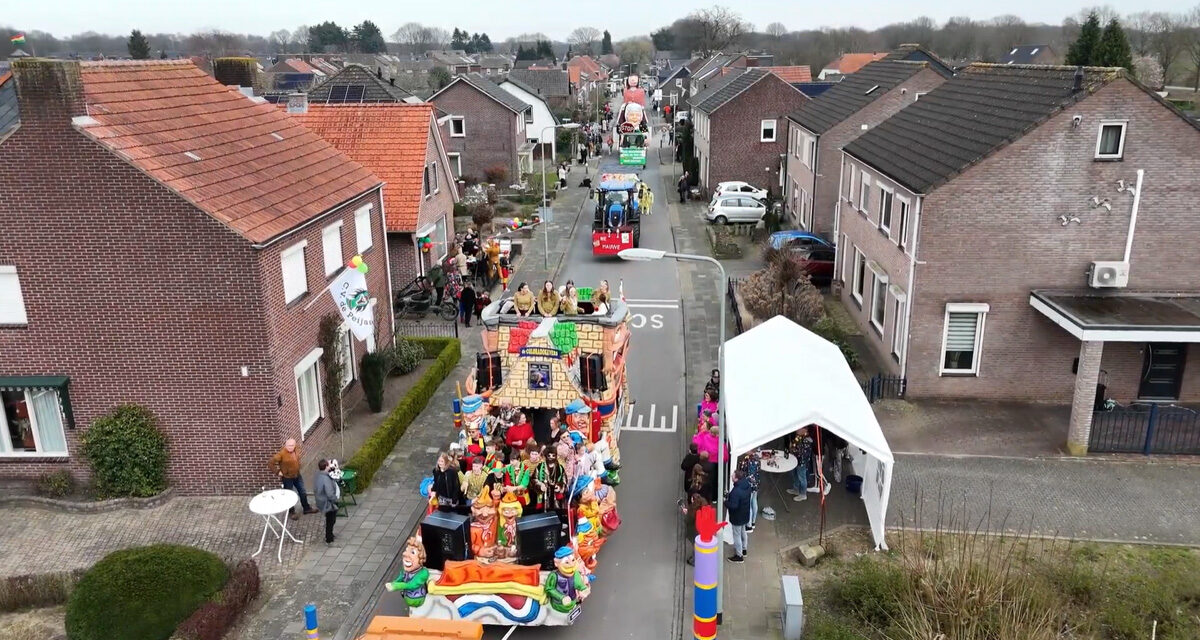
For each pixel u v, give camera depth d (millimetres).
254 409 17219
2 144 15648
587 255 38469
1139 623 13156
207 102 20562
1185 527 16453
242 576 14234
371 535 16484
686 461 17344
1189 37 78500
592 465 16125
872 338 26250
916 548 15539
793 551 16031
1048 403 22062
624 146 67562
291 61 115500
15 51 19312
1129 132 19984
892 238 23641
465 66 114750
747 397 16938
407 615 14039
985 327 21734
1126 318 19172
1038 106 21000
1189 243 20719
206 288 16500
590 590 14695
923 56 39469
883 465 15906
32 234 16203
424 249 31906
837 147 36688
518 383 17344
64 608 14438
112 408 17281
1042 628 12484
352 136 31453
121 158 15742
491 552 13766
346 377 21703
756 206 44375
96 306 16625
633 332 28438
